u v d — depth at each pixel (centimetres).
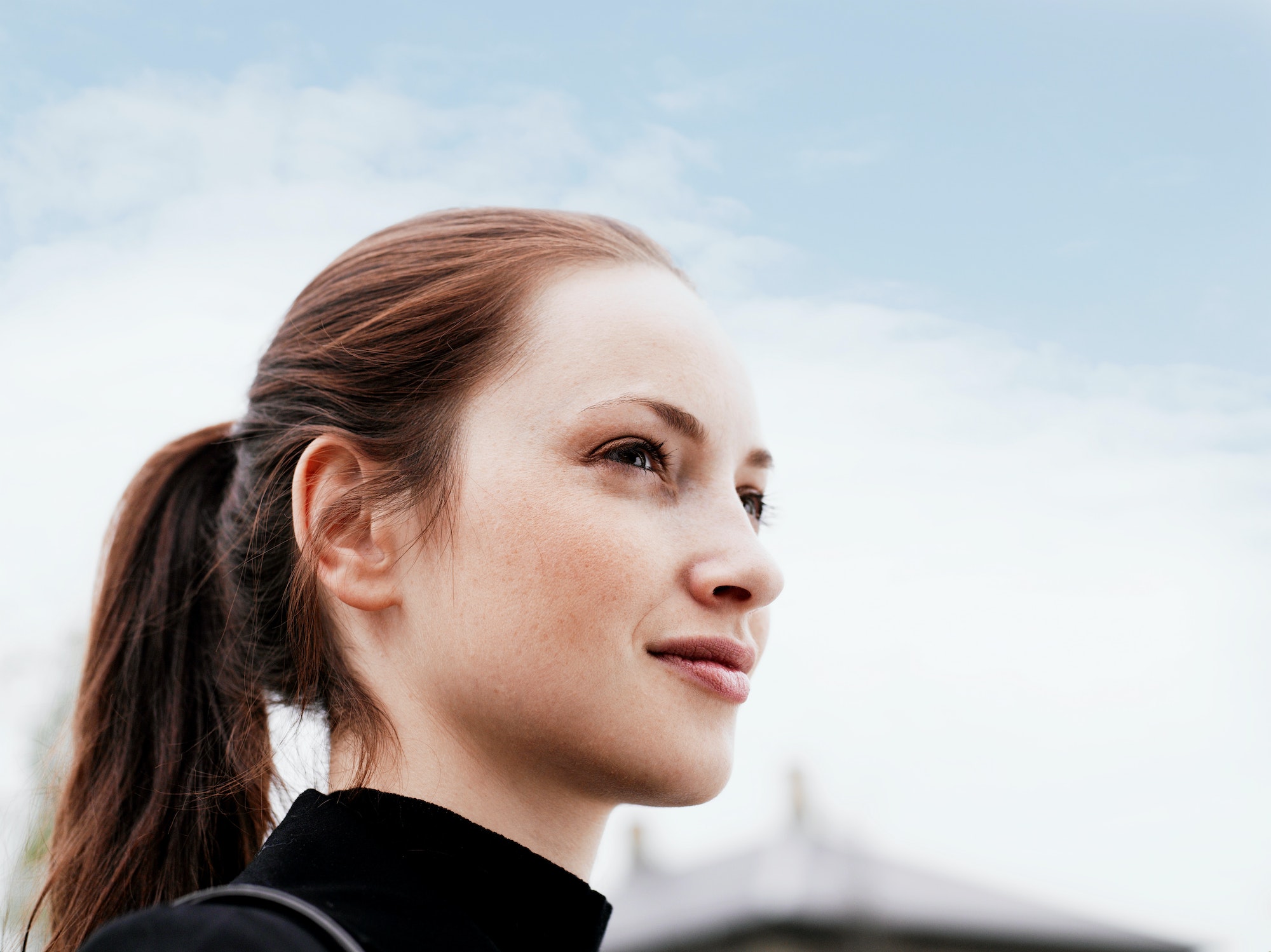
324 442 190
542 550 170
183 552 237
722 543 177
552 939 166
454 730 174
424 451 182
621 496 175
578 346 182
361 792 171
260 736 212
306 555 188
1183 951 1736
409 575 180
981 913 1708
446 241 200
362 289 204
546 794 175
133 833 216
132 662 230
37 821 254
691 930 1689
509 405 180
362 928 148
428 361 186
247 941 135
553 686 167
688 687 173
